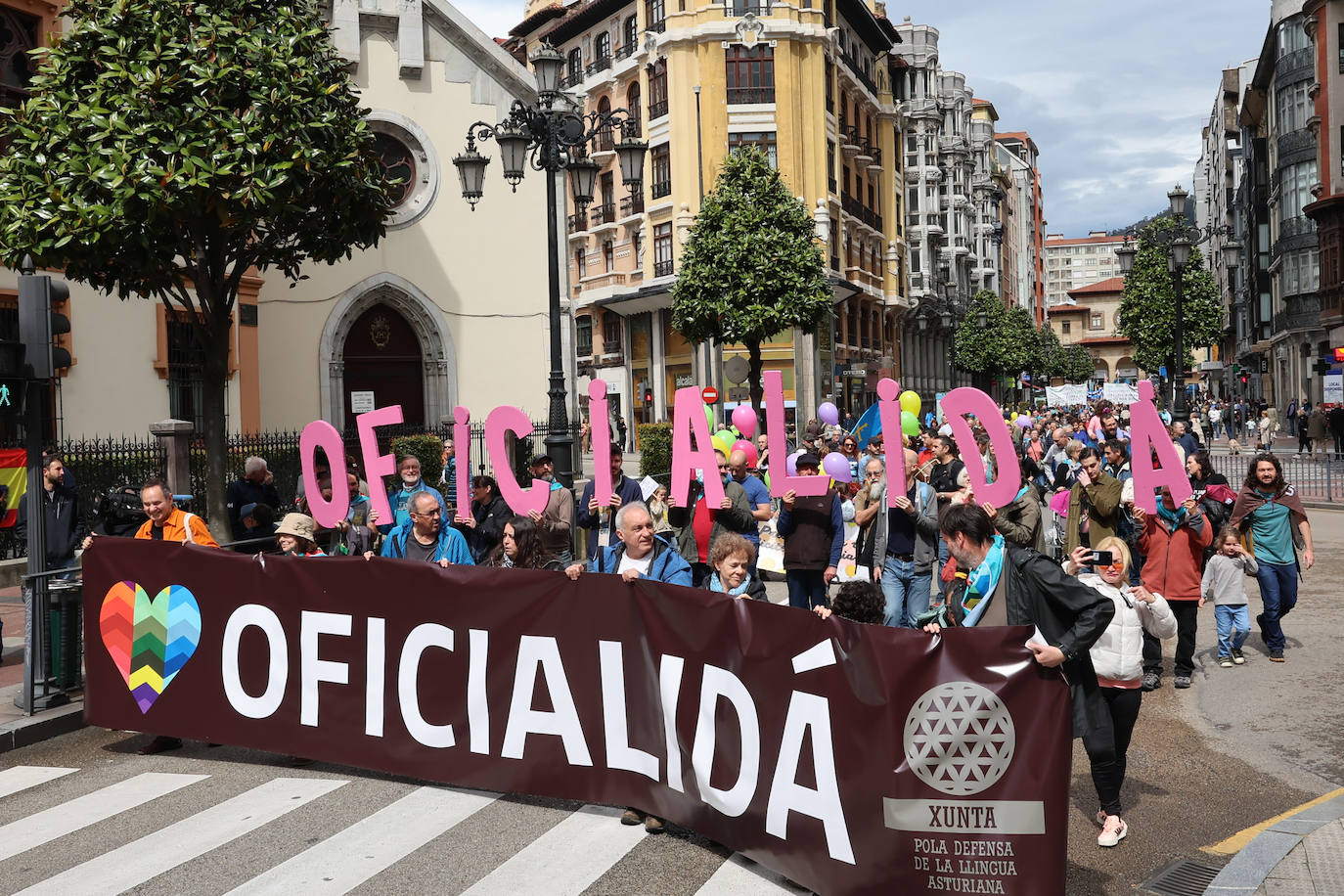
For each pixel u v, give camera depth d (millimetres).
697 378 42375
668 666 5379
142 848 5574
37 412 8297
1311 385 44625
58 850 5586
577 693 5770
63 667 8211
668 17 42062
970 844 4242
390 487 15000
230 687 6883
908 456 8648
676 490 7617
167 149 11406
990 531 5273
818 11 42719
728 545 5773
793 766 4734
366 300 24234
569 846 5445
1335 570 13234
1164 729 7180
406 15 24172
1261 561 8750
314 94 12391
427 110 24750
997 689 4234
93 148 11328
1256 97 55469
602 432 7676
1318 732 6930
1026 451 18312
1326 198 40344
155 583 7125
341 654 6508
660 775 5461
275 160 12055
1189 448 15773
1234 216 76750
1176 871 4973
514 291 25688
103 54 11648
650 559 6113
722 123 41562
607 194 47156
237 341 20438
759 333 29391
